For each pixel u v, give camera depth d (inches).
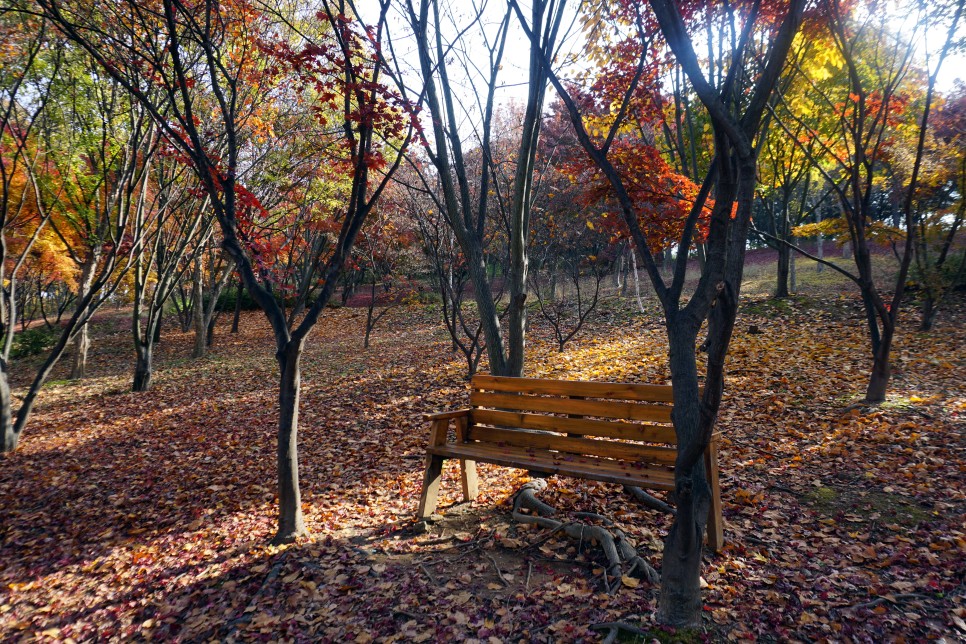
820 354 389.7
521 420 178.5
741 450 227.1
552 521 161.0
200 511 220.4
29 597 161.9
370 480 235.1
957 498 162.9
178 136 182.5
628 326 600.1
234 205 191.5
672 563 111.3
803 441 232.1
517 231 245.9
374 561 153.8
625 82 234.1
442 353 581.0
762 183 544.4
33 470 311.0
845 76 327.6
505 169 479.2
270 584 146.2
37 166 395.5
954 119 376.5
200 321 759.7
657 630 108.6
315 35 338.0
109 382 622.2
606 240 516.7
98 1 277.7
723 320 93.7
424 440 289.7
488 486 204.4
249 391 489.1
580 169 218.5
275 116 421.1
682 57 98.7
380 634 120.3
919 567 130.0
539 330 642.2
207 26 189.5
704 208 198.7
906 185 392.2
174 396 504.1
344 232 185.2
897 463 197.2
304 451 295.9
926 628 107.2
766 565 135.0
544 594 128.6
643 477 139.9
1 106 344.5
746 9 195.2
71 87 365.7
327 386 466.3
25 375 730.8
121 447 345.1
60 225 482.9
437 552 156.2
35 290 1119.0
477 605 127.0
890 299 537.3
